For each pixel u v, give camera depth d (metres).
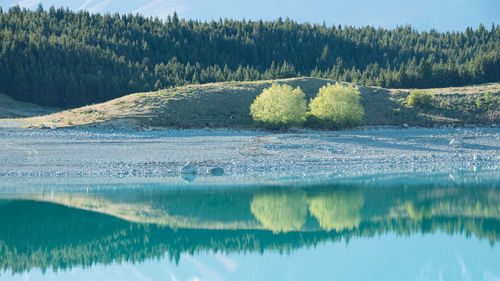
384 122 89.50
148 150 57.16
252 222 27.22
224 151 57.62
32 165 47.88
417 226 26.28
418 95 95.75
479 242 23.31
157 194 34.78
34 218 27.52
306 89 103.12
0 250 22.06
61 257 21.14
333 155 57.25
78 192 35.34
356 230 25.55
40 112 115.00
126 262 20.41
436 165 52.06
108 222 26.84
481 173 45.91
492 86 115.19
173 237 24.25
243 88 96.81
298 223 26.89
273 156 55.34
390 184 39.31
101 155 53.56
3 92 124.88
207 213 29.09
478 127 86.81
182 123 76.00
